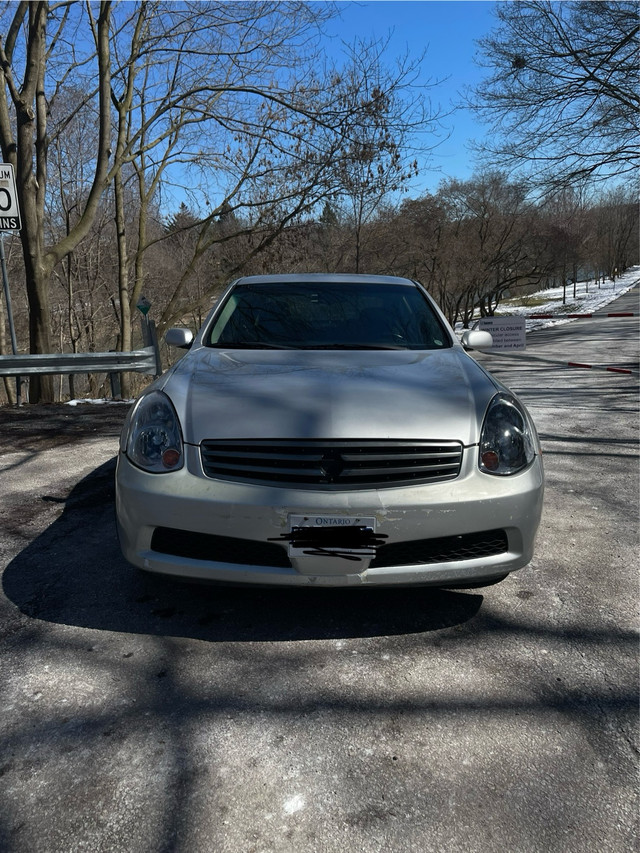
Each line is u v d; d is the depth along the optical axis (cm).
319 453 227
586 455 526
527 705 202
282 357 304
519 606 268
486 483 232
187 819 157
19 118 905
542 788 168
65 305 1936
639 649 235
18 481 446
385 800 164
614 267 8075
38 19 911
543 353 1464
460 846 150
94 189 1030
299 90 1191
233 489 224
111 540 336
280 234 1391
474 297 3341
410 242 2314
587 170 1725
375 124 1188
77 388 1864
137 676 215
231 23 1166
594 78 1594
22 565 304
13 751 179
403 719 195
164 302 2039
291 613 259
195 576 229
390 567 227
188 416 243
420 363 299
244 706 201
